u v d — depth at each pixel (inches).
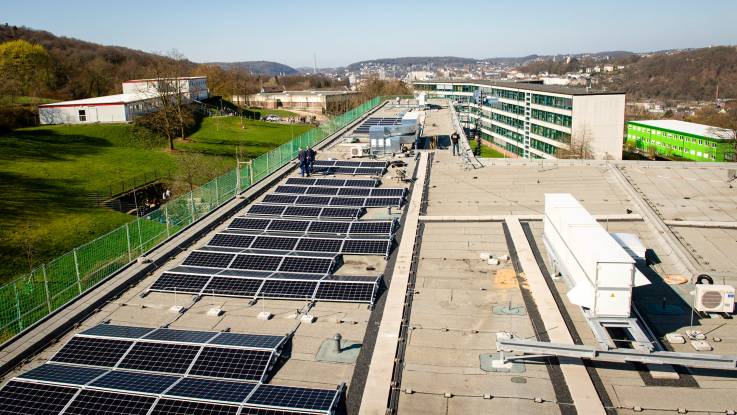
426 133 2667.3
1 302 1057.5
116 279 949.2
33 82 5142.7
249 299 891.4
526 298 880.3
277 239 1122.0
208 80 6722.4
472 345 747.4
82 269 1268.5
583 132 3627.0
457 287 928.3
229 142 4111.7
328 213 1311.5
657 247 1096.8
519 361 700.7
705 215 1259.8
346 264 1026.7
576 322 802.2
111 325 797.2
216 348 702.5
